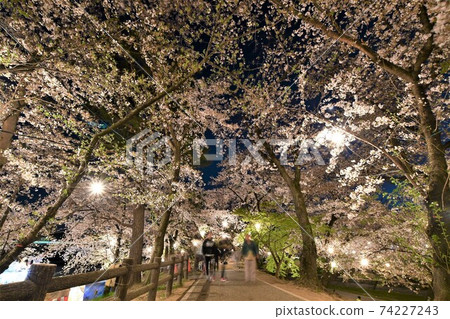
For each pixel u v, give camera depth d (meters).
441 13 5.18
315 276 11.15
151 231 19.67
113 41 7.54
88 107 10.28
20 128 10.99
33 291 2.03
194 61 8.25
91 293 12.38
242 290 8.74
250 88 13.28
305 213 12.49
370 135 15.61
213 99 17.34
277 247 16.91
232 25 10.47
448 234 6.10
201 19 8.65
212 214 23.47
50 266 2.17
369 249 14.48
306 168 22.91
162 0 8.47
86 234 19.66
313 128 14.28
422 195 7.13
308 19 7.76
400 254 12.04
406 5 8.60
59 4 6.77
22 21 5.62
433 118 7.50
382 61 7.62
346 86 11.12
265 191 24.11
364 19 10.07
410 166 9.07
